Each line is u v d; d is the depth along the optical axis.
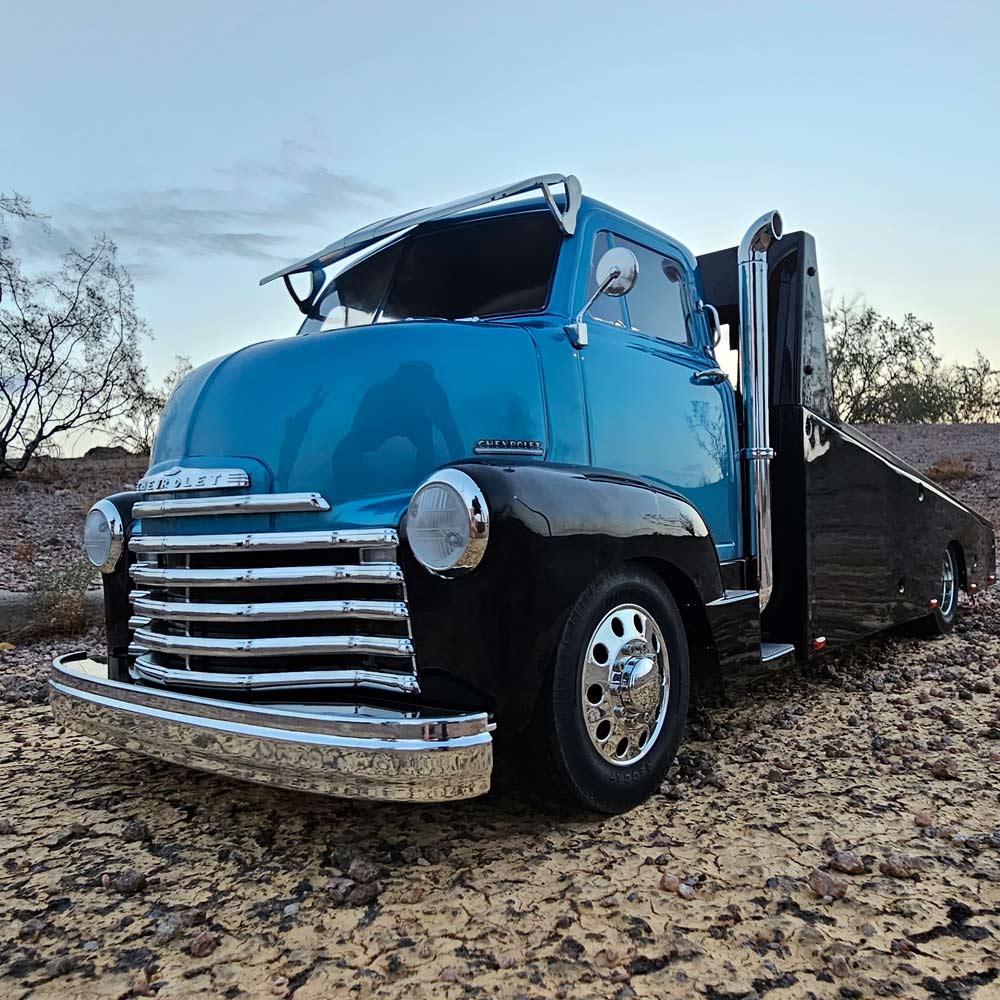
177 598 3.09
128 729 2.97
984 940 2.24
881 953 2.18
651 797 3.22
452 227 4.09
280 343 3.31
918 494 5.72
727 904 2.43
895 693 4.80
